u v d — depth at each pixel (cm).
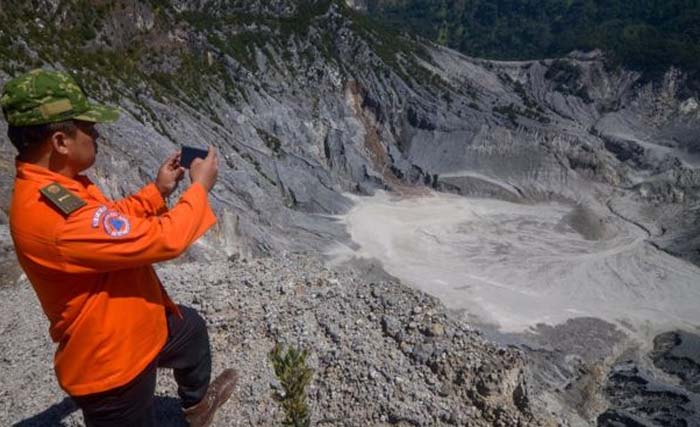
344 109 9269
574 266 6303
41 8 5994
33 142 290
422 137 9331
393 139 9469
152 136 5206
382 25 11712
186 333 382
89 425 336
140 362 324
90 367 310
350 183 7988
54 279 293
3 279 934
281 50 9344
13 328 709
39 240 282
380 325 608
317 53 9606
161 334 340
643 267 6372
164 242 292
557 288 5803
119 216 291
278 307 637
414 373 546
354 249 6300
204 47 8112
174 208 309
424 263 6153
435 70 10938
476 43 19650
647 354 4703
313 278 691
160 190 354
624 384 3997
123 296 313
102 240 282
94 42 6438
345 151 8444
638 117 10788
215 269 748
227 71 8306
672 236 7150
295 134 8344
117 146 4762
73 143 296
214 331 614
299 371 334
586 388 3934
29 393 573
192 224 305
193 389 409
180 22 8044
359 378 539
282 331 602
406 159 9000
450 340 579
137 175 4644
